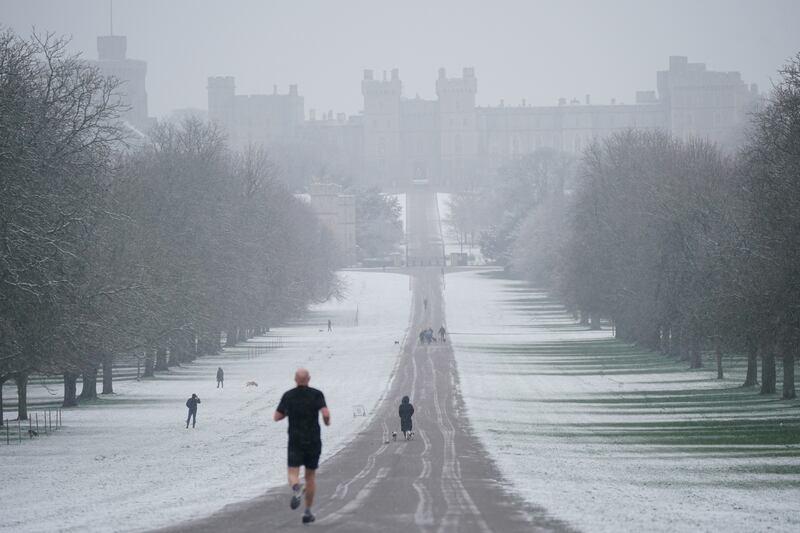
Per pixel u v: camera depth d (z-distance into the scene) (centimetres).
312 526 8462
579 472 13762
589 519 9331
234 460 15688
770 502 11244
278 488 11400
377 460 14538
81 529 9050
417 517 8950
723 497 11612
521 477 12750
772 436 18350
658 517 9825
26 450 18162
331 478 12225
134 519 9525
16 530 9288
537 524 8838
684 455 15988
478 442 17700
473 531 8294
